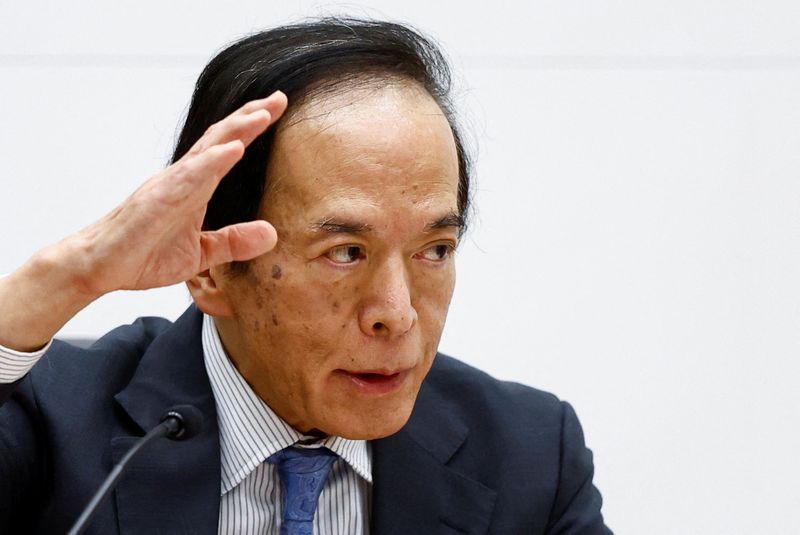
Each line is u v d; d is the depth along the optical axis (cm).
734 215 667
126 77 666
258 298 372
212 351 418
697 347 659
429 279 372
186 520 395
